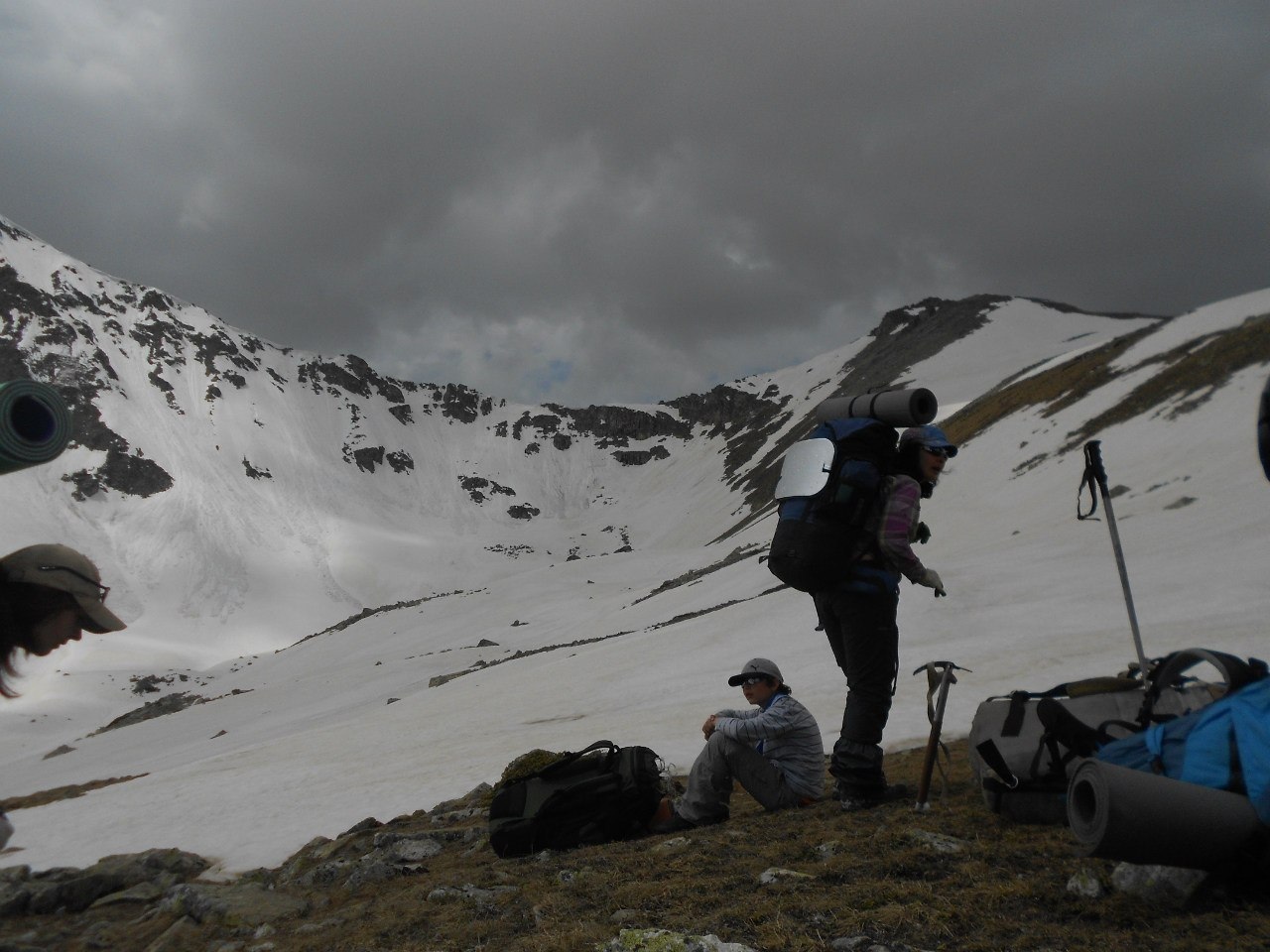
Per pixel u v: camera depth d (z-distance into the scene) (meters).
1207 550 21.98
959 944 3.34
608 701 21.84
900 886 3.95
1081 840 3.31
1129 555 24.27
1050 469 52.88
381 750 20.58
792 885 4.22
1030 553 28.36
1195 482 34.25
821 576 5.49
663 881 4.64
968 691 12.46
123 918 6.78
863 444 5.52
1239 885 3.33
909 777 6.82
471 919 4.62
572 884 4.89
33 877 8.05
